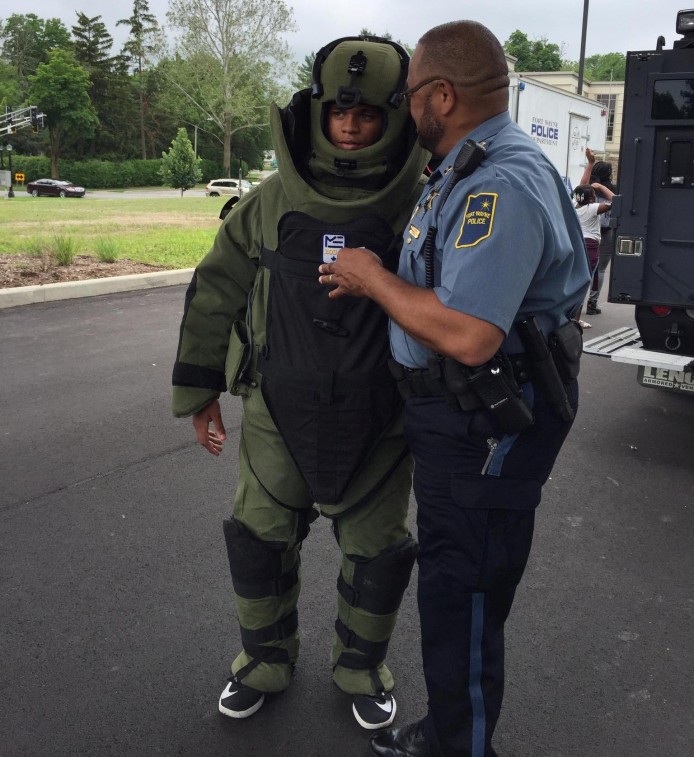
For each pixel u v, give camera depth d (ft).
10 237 45.85
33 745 7.07
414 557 7.04
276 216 6.38
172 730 7.30
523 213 5.02
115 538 10.84
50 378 18.47
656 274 15.20
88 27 260.01
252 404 6.82
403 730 6.79
